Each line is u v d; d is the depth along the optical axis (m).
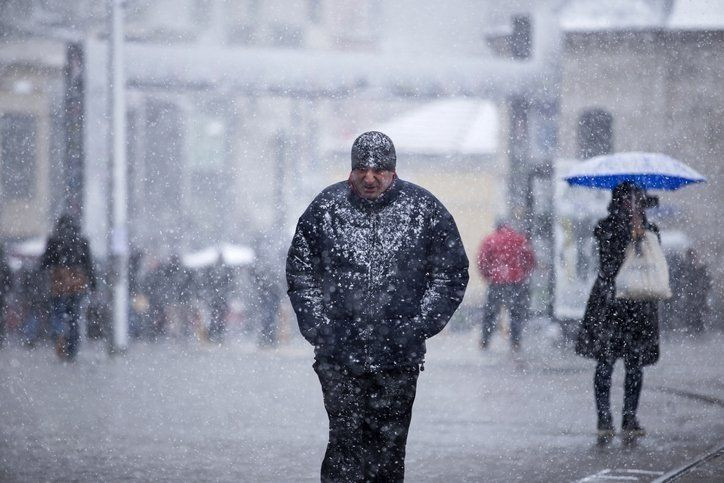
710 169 97.38
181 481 20.52
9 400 32.19
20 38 114.75
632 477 20.95
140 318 68.88
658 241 27.38
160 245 133.12
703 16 99.44
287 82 69.69
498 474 21.28
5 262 67.00
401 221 16.86
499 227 56.28
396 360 16.78
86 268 48.31
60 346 48.03
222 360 49.88
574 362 47.19
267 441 25.08
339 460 17.14
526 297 55.84
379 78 70.69
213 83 68.88
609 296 27.11
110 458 22.78
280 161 155.50
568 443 25.03
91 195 63.88
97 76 63.75
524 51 76.31
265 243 71.44
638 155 33.88
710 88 99.00
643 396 33.91
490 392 35.44
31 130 117.50
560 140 99.88
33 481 20.45
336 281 16.86
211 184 147.62
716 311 74.38
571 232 65.44
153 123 136.38
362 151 16.78
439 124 140.25
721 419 29.00
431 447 24.38
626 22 99.38
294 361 49.81
